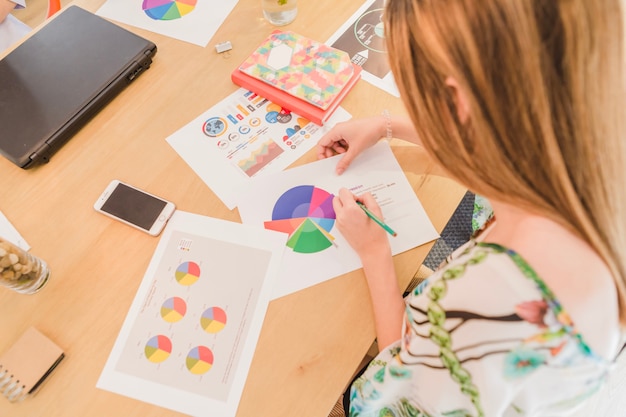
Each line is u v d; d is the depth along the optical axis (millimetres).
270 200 774
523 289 436
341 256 721
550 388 507
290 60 881
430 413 603
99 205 768
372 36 942
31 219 769
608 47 385
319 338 664
